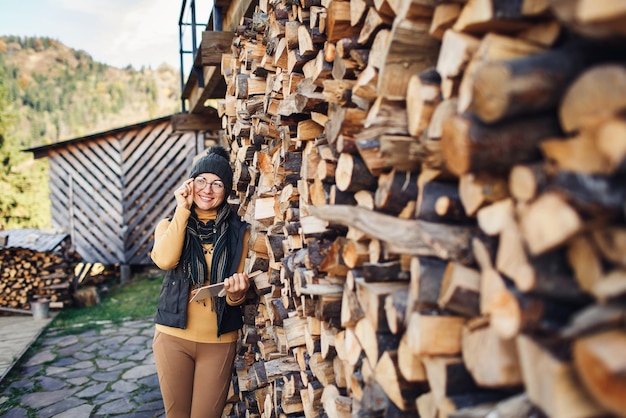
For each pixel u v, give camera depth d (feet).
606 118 1.80
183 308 7.14
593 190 1.86
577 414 1.98
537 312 2.24
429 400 3.20
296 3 5.60
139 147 28.86
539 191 2.14
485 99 2.22
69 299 23.53
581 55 2.10
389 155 3.34
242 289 7.11
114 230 29.09
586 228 1.91
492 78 2.16
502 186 2.56
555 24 2.32
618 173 1.83
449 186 3.15
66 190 29.22
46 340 18.08
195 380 7.38
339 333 4.73
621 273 1.87
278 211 6.98
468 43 2.63
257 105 8.12
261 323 8.04
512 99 2.10
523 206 2.28
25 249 22.82
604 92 1.79
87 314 22.04
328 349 5.03
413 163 3.37
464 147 2.40
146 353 16.38
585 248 2.04
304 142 5.92
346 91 4.12
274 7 6.84
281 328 7.02
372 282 3.69
